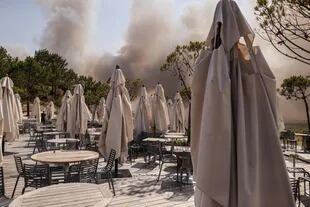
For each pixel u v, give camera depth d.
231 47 2.10
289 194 1.98
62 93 37.69
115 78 6.98
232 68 2.13
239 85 2.07
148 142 9.31
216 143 1.89
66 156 5.50
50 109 24.67
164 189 5.84
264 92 2.10
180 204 4.80
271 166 2.01
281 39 4.68
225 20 2.19
